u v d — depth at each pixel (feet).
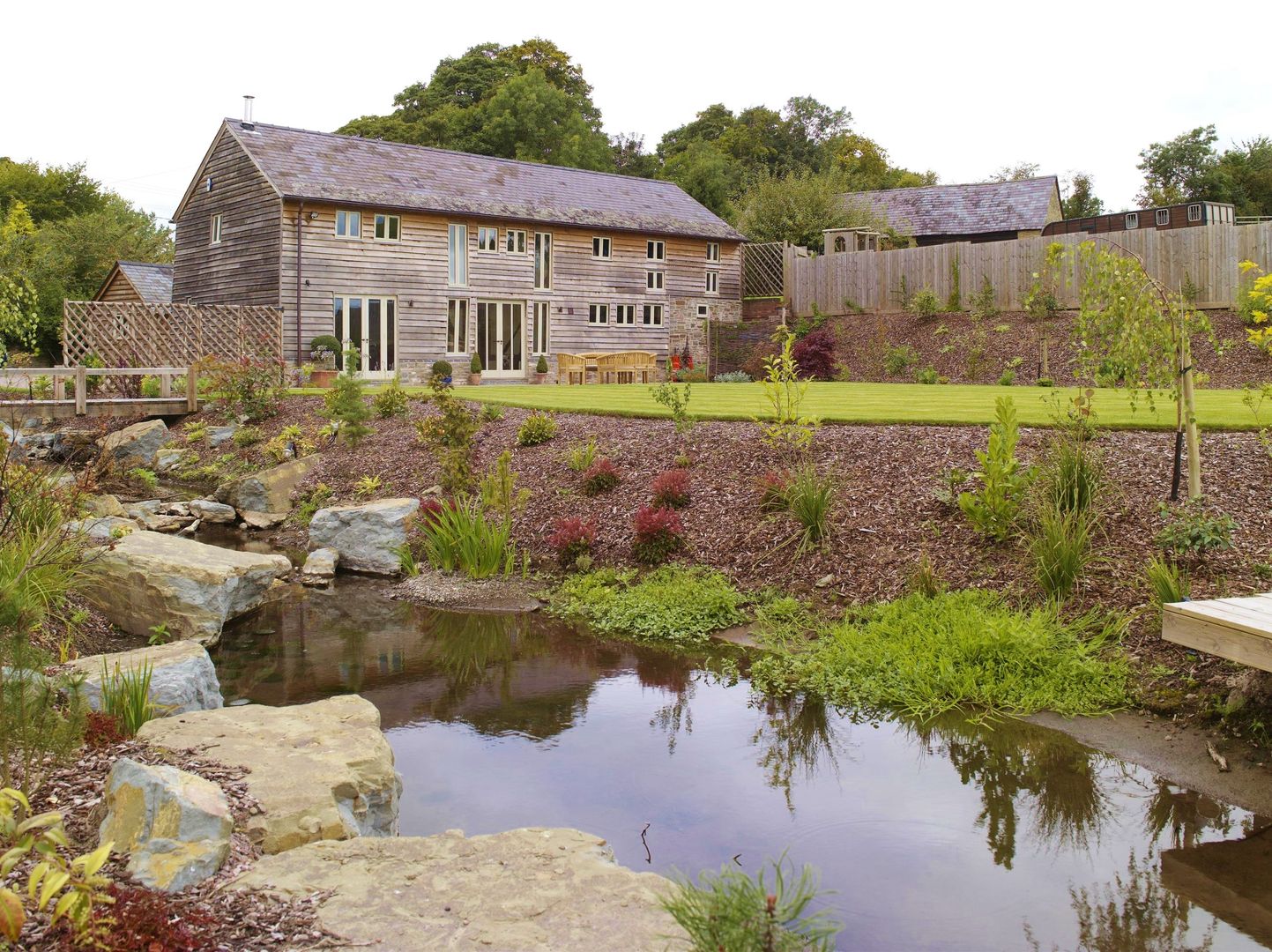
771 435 39.60
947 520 31.96
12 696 14.93
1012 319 87.45
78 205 167.84
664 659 27.89
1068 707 22.54
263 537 45.27
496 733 22.25
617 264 107.45
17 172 163.32
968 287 92.89
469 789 19.07
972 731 21.85
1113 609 25.62
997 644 24.58
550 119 169.48
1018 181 139.95
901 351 86.38
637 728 22.49
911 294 97.91
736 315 116.78
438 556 38.37
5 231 112.78
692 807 18.22
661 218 111.65
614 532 37.63
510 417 53.21
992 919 14.42
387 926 12.19
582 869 13.82
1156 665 23.30
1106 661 23.81
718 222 116.57
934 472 35.14
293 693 25.16
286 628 31.48
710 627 30.01
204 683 22.02
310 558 38.88
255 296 88.58
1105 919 14.40
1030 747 20.85
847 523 33.27
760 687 25.13
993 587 28.04
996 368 80.48
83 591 29.48
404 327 92.53
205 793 13.92
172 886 12.64
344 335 89.25
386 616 32.86
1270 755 19.63
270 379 67.67
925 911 14.64
